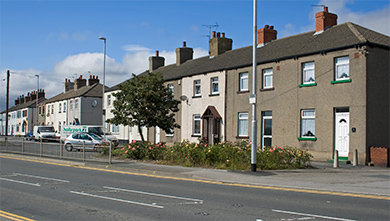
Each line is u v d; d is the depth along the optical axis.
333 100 20.27
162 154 20.53
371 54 19.30
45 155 23.72
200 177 14.52
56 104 60.59
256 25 15.54
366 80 18.88
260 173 15.12
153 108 24.25
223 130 27.27
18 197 10.70
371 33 21.67
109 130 43.91
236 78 26.59
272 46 26.67
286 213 8.58
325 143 20.50
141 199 10.34
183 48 38.62
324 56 20.86
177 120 32.34
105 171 17.44
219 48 32.72
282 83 23.20
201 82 29.75
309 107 21.48
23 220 8.00
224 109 27.31
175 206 9.39
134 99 24.11
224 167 16.94
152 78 24.64
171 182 13.75
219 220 7.93
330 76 20.50
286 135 22.72
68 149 23.05
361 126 18.86
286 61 23.05
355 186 12.26
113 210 8.94
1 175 15.73
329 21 23.97
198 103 29.94
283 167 16.89
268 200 10.17
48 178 14.84
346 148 19.69
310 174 15.03
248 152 17.67
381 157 18.03
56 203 9.81
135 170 17.02
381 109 19.55
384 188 11.84
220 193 11.31
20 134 75.75
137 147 21.20
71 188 12.30
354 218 8.06
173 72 35.34
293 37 26.22
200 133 29.48
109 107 44.12
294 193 11.33
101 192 11.51
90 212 8.73
